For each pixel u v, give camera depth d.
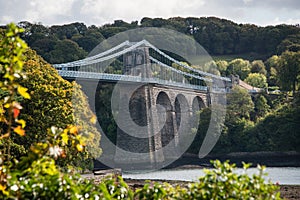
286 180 55.44
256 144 103.50
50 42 99.56
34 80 42.84
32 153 7.95
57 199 7.68
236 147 104.75
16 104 7.80
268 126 104.44
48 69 47.53
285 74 122.62
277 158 100.12
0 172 7.89
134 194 8.77
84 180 9.04
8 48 7.80
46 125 41.56
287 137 101.75
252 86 139.00
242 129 105.50
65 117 42.53
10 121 7.77
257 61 151.38
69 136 8.34
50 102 42.47
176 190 8.79
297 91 119.50
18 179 7.93
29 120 41.12
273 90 140.62
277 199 7.99
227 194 7.97
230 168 8.11
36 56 49.28
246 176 8.05
